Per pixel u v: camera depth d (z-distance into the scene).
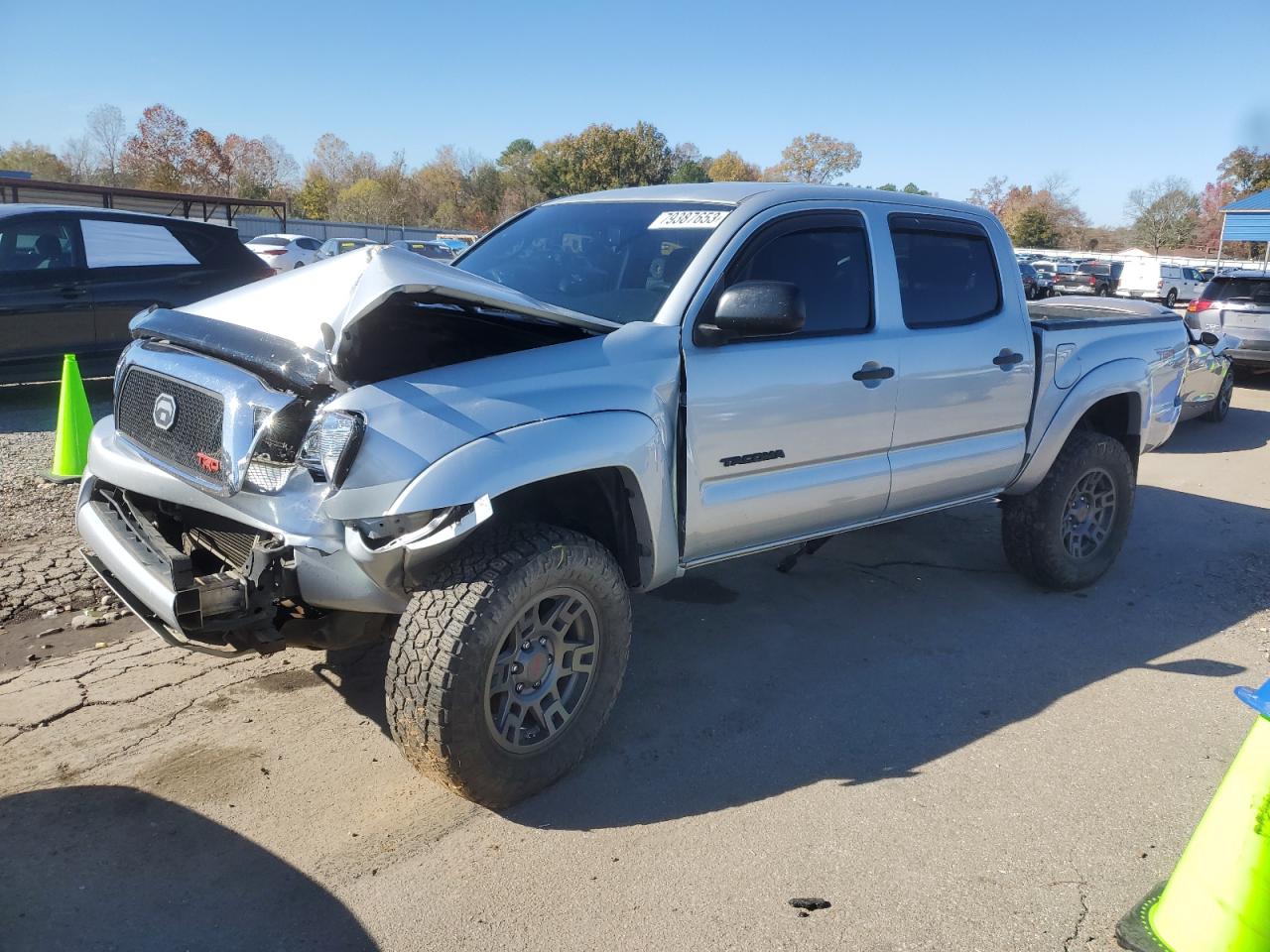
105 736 3.43
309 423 2.83
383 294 2.76
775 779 3.34
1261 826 2.29
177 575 2.73
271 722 3.59
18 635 4.23
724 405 3.48
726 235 3.63
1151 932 2.52
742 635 4.58
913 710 3.89
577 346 3.20
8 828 2.88
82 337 8.87
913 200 4.41
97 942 2.44
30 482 6.41
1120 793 3.32
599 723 3.31
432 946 2.49
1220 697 4.11
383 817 3.04
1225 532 6.69
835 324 3.95
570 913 2.63
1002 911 2.69
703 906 2.67
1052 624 4.87
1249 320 13.52
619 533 3.38
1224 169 82.62
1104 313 6.08
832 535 4.18
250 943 2.47
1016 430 4.76
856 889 2.77
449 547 2.82
